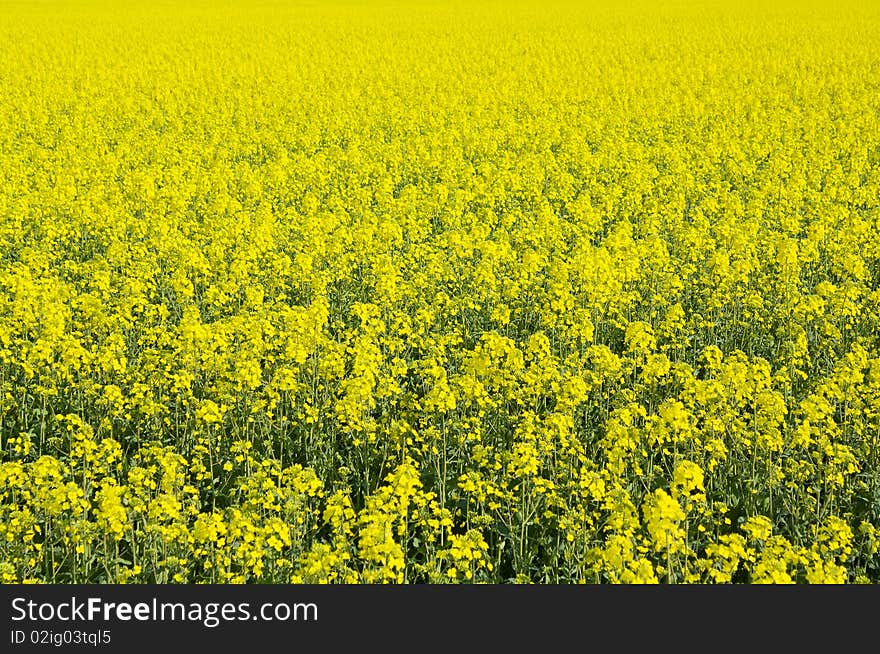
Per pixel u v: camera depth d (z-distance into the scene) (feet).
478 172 80.84
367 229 55.36
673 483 28.45
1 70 138.82
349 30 201.98
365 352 37.09
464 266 52.95
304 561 25.32
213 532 25.85
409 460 29.89
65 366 37.19
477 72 145.59
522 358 37.91
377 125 101.81
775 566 24.39
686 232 55.77
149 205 67.62
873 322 43.98
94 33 190.39
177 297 48.01
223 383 35.94
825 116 101.30
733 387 35.83
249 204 68.08
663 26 206.08
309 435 35.27
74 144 87.97
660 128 98.68
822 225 57.72
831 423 33.83
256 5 269.85
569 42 180.75
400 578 25.91
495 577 28.09
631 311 47.80
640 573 23.77
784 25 203.41
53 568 27.76
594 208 65.41
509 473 32.32
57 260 55.67
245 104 113.91
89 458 30.60
